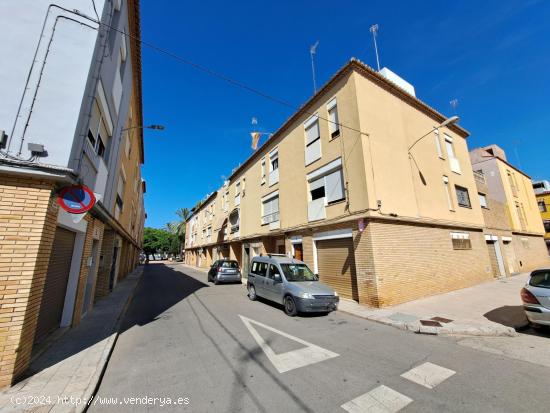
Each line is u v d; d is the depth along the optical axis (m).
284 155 14.43
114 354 4.71
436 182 12.15
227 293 11.81
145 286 14.73
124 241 18.56
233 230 21.69
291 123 13.95
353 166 9.53
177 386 3.52
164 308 8.76
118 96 8.55
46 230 4.05
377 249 8.54
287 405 3.05
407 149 11.09
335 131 10.80
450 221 11.93
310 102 12.27
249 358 4.46
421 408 2.99
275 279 8.53
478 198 14.79
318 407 3.01
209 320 7.02
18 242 3.76
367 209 8.73
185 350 4.87
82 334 5.71
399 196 9.94
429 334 5.86
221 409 2.98
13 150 3.99
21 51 4.40
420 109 12.65
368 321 6.96
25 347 3.74
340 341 5.32
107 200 8.17
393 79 12.35
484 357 4.48
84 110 4.73
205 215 32.97
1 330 3.49
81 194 4.47
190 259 42.69
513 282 12.98
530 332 5.81
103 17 5.37
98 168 6.82
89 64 4.85
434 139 13.01
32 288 3.78
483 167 21.19
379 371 3.95
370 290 8.30
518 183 22.48
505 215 18.23
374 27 11.47
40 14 4.66
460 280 11.62
